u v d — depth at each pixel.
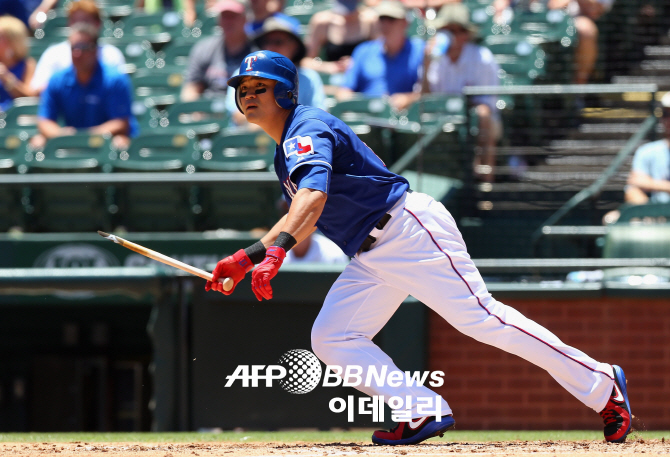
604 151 23.75
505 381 19.00
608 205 22.69
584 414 18.84
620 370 11.17
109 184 22.03
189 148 24.62
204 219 23.39
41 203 23.73
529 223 22.75
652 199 22.56
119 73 26.59
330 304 11.15
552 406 18.92
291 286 18.55
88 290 18.61
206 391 18.47
